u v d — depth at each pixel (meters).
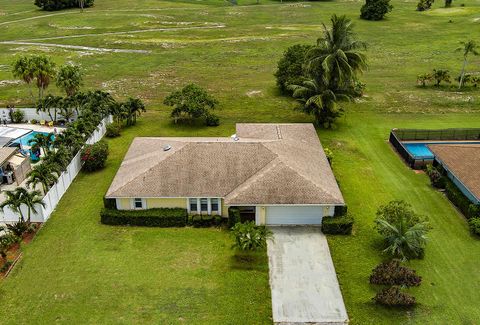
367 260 29.70
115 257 29.75
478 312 25.28
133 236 32.00
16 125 52.78
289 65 63.53
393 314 25.23
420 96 63.53
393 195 37.66
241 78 73.00
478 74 73.62
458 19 121.31
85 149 41.03
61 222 33.53
